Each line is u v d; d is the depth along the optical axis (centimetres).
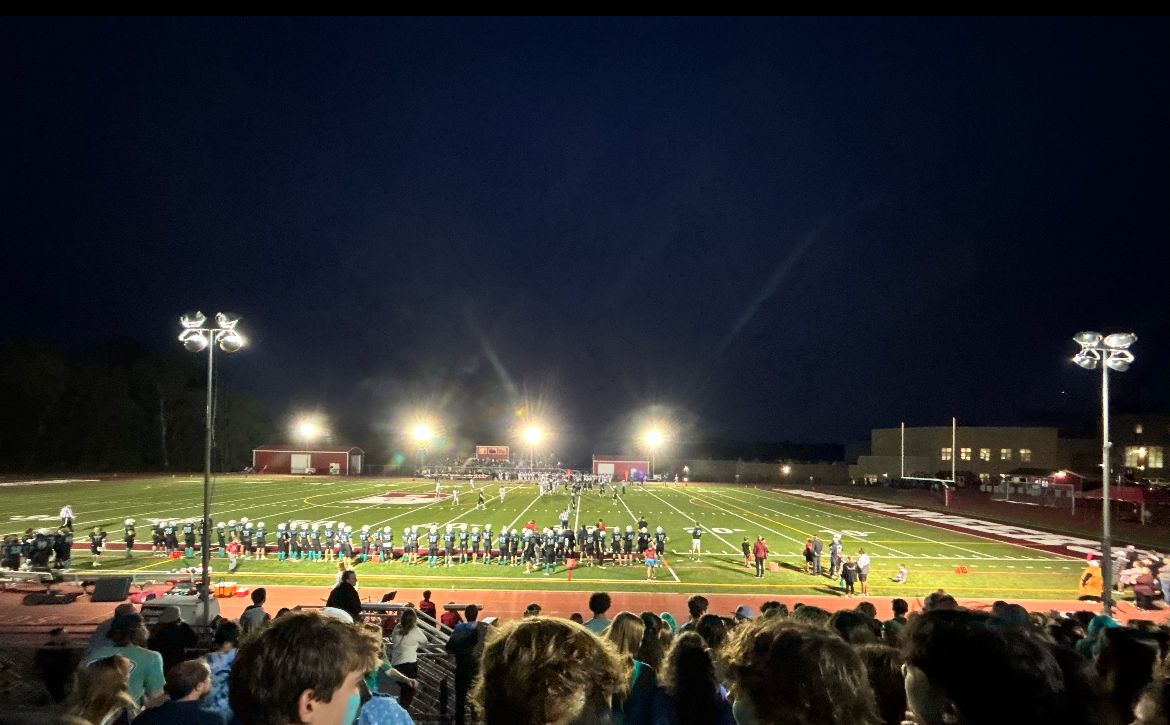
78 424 8788
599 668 271
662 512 4759
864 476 8550
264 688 259
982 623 247
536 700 255
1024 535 3866
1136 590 2197
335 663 264
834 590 2381
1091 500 4947
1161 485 5672
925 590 2397
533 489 6669
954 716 239
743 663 278
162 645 860
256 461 9094
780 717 257
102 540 2680
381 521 3997
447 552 2728
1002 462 8038
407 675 920
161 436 9475
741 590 2364
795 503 5762
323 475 8644
